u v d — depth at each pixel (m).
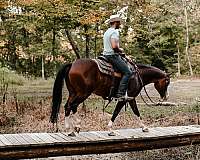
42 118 13.21
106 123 12.70
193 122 12.82
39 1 14.38
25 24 16.03
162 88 9.39
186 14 38.03
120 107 8.83
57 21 15.52
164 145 8.92
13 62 31.25
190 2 39.47
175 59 38.72
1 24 19.20
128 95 8.83
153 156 9.90
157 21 36.75
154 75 9.27
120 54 8.68
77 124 8.78
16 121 12.81
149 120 13.37
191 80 31.98
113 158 9.90
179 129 9.66
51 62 31.73
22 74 29.39
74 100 8.57
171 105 16.55
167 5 36.19
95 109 14.97
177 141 9.07
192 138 9.27
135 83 8.86
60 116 13.27
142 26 22.30
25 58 30.05
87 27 15.70
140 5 17.77
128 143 8.52
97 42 20.34
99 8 15.23
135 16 18.83
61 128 11.91
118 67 8.62
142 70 9.19
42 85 23.78
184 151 10.12
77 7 14.54
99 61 8.60
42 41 22.64
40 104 14.97
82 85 8.43
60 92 8.56
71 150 8.05
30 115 13.55
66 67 8.65
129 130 9.42
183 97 19.58
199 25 40.06
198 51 38.25
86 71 8.43
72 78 8.46
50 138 8.32
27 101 15.62
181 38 38.09
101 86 8.61
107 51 8.71
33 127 12.13
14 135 8.66
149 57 36.69
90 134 8.81
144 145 8.70
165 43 36.59
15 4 14.96
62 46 26.70
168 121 13.11
